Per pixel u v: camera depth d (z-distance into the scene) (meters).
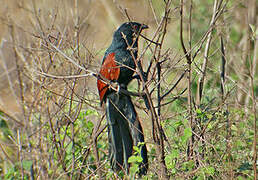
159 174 8.94
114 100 9.68
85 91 10.63
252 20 12.62
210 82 11.32
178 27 11.48
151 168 9.29
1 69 13.96
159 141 9.00
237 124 9.98
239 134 9.57
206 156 9.39
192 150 9.34
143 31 10.77
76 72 9.97
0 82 13.95
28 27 12.51
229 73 12.26
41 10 12.34
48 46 10.34
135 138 9.13
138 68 8.34
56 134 10.52
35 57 10.95
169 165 8.70
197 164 9.36
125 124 9.52
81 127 10.70
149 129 10.36
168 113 10.51
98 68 10.67
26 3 13.94
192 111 9.73
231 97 10.61
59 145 10.55
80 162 10.23
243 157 9.45
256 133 9.60
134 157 8.33
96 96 11.42
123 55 9.98
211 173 8.48
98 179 9.51
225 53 10.72
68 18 11.54
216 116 9.82
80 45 10.66
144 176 8.75
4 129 11.84
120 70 10.03
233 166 8.94
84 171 10.03
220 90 10.86
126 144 9.29
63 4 12.20
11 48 12.67
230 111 10.30
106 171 9.66
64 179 9.77
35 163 10.45
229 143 9.16
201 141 9.48
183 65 9.05
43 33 10.40
